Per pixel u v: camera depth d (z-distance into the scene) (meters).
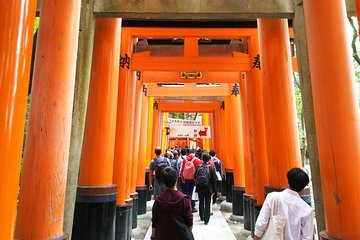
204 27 7.61
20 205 3.06
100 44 5.22
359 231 2.91
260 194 6.50
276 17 4.56
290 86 5.43
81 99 4.24
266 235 3.05
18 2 2.10
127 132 6.67
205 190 8.74
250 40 7.60
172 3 4.47
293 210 3.03
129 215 6.62
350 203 2.97
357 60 10.16
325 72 3.26
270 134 5.41
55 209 3.14
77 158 4.14
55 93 3.24
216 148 17.88
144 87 11.12
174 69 7.55
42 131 3.15
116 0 4.49
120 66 6.89
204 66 7.54
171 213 3.54
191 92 12.99
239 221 9.10
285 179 5.15
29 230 2.97
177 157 12.88
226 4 4.46
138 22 7.41
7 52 2.00
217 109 17.02
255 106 6.99
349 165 3.02
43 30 3.34
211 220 9.17
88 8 4.43
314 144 3.98
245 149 8.38
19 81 2.05
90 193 4.84
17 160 2.02
